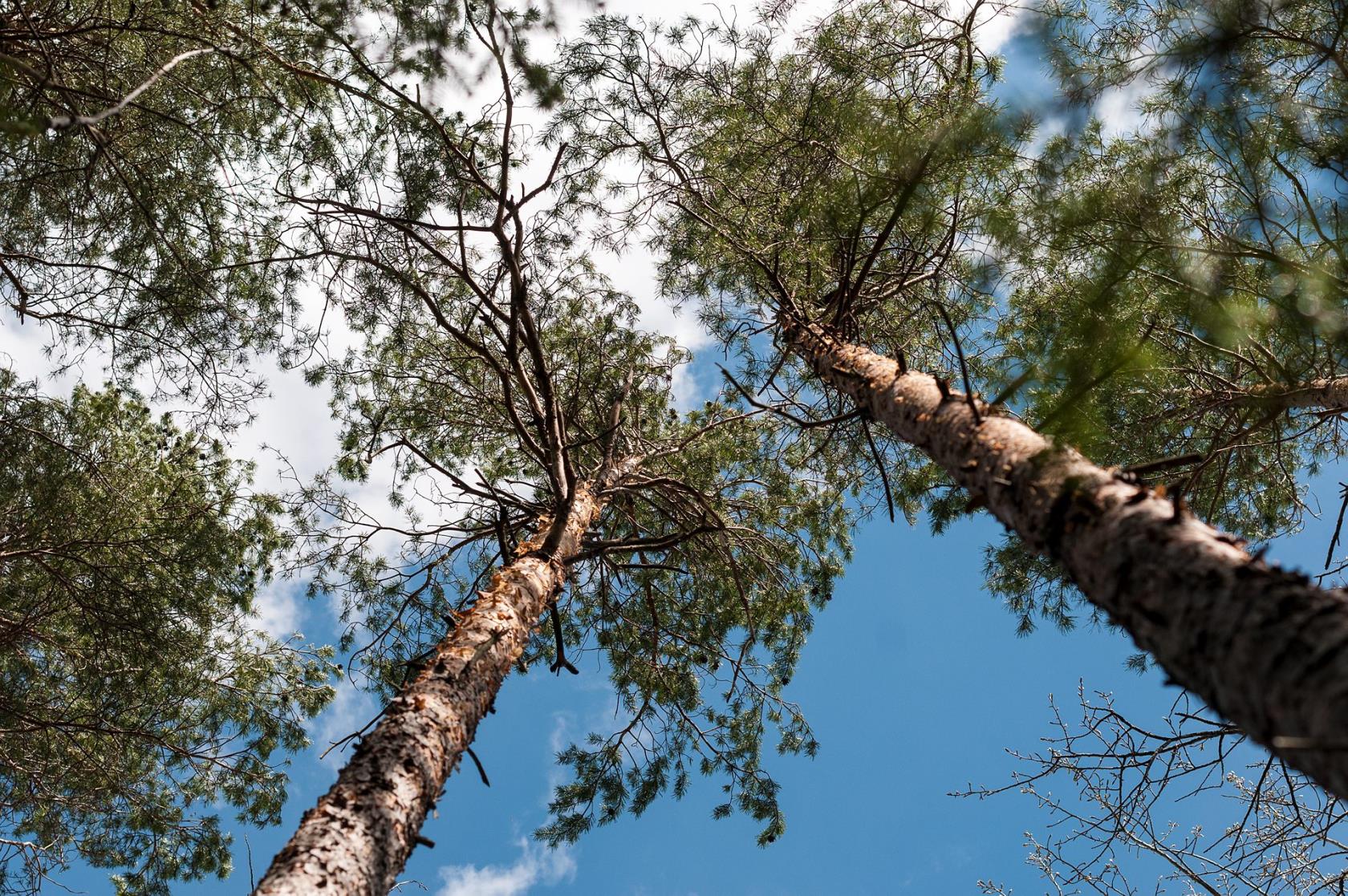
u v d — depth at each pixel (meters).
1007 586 7.07
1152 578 2.08
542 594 5.20
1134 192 4.19
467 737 4.06
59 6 5.64
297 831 3.15
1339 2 3.65
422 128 5.95
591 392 7.43
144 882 8.23
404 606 7.82
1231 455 6.11
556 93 4.91
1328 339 3.61
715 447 8.71
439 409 8.34
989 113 4.22
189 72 5.99
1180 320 4.71
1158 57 3.94
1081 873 5.82
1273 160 3.97
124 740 7.92
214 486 8.45
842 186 5.03
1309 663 1.61
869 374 4.57
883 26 5.84
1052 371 3.18
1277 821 5.39
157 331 6.42
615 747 8.20
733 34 6.17
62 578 7.03
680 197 6.87
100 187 6.03
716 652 8.34
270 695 8.80
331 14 5.16
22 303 5.86
